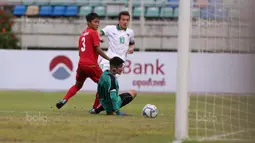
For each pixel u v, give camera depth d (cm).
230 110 3500
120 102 3419
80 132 2505
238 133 2559
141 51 7462
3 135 2366
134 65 7031
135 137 2378
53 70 7106
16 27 8931
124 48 3975
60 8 10088
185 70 2258
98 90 3403
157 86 7031
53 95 6141
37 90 7088
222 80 5122
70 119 3086
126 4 9438
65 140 2255
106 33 3962
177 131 2284
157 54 7019
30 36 8912
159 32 8869
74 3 10075
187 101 2275
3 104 4716
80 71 3638
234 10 3891
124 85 7031
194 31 4153
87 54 3600
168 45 8781
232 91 5003
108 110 3441
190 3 2306
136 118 3250
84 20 8981
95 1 10019
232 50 4662
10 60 7169
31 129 2583
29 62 7144
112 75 3375
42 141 2220
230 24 3900
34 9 10075
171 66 7019
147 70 7025
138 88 7031
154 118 3297
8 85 7181
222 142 2252
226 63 5084
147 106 3350
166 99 5725
